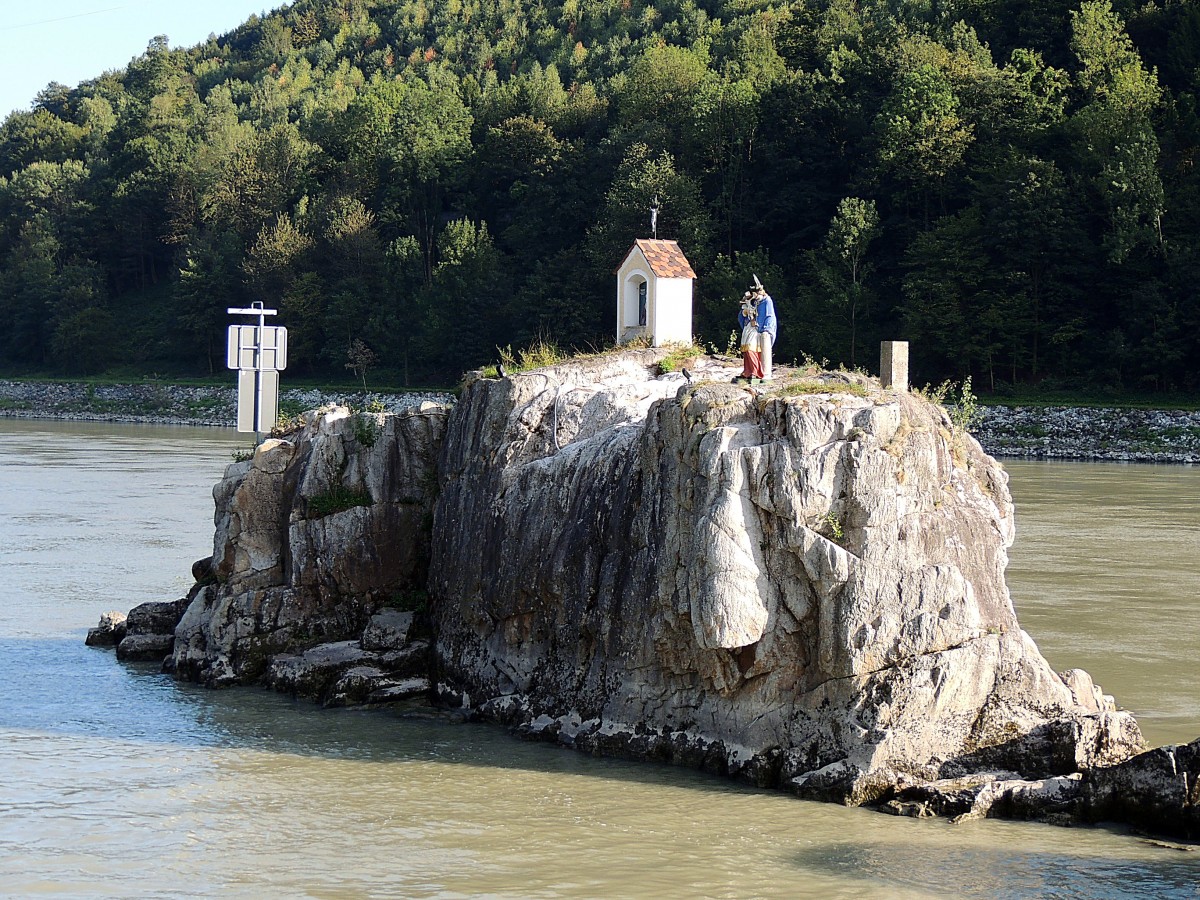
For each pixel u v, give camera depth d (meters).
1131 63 128.50
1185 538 53.94
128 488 72.44
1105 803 22.27
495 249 154.12
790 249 137.75
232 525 33.41
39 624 37.81
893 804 22.83
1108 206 114.81
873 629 23.58
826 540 23.78
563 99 189.00
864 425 24.27
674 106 162.62
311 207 180.25
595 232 137.88
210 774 24.95
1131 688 30.69
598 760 25.72
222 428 136.62
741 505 24.30
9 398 169.38
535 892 19.62
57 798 23.66
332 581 32.00
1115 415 100.06
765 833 21.86
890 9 195.75
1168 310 109.75
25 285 198.00
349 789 24.12
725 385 25.97
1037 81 133.38
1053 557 48.94
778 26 185.38
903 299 124.06
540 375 30.56
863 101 138.62
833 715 23.80
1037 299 114.38
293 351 162.00
